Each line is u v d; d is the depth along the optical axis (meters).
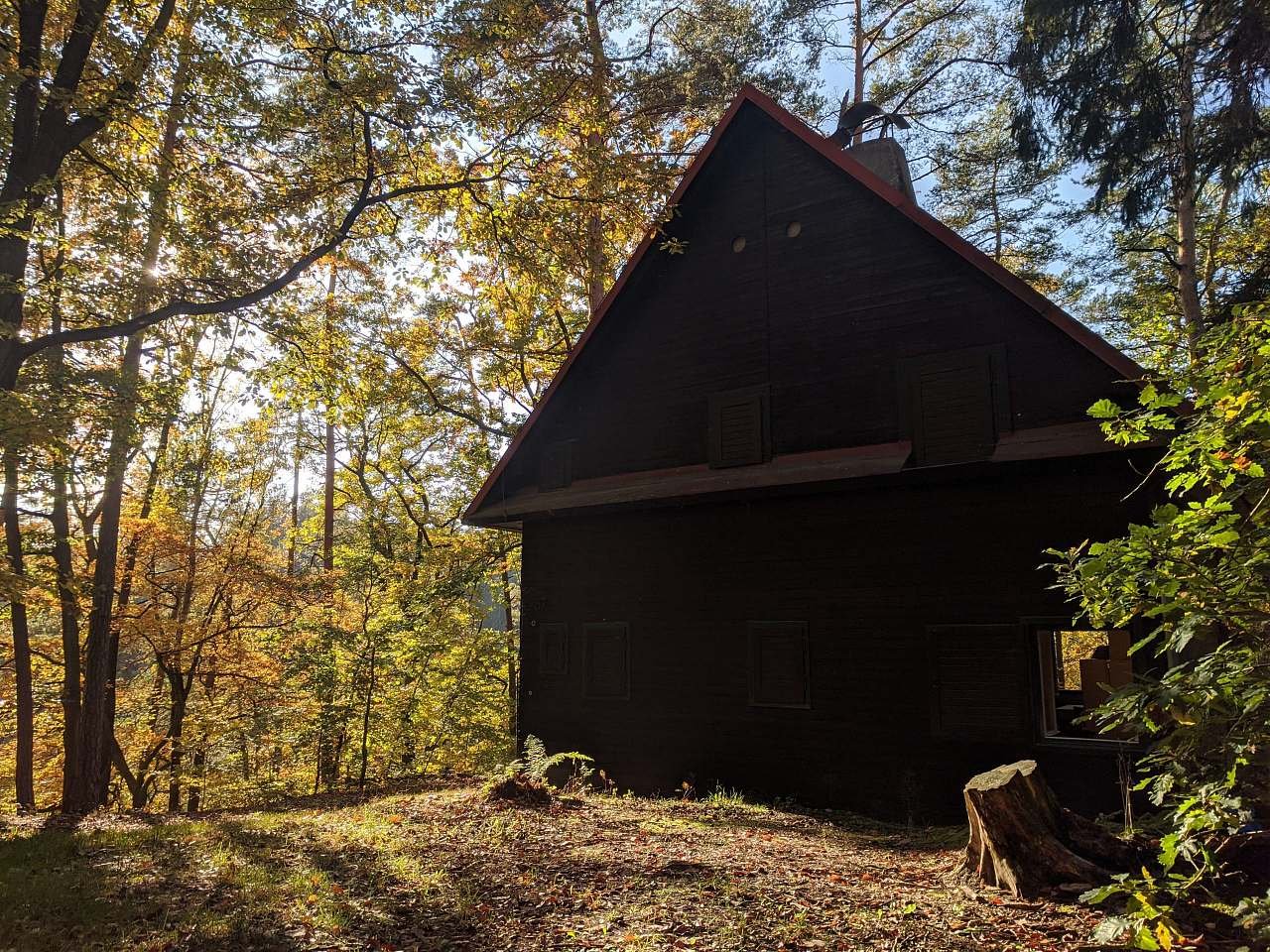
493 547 23.97
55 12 12.72
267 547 23.56
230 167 14.23
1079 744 9.59
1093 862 6.09
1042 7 16.09
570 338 24.95
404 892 6.51
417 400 24.73
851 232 12.25
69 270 12.45
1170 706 4.59
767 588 12.21
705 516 13.01
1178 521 4.45
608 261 17.25
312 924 5.81
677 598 13.09
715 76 20.86
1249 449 4.69
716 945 5.20
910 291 11.62
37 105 11.70
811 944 5.18
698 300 13.62
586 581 14.16
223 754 20.88
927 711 10.66
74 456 13.71
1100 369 10.06
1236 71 14.62
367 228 15.70
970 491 10.74
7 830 10.92
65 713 18.45
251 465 24.48
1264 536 4.47
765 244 13.07
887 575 11.20
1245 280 16.52
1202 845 4.56
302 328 15.06
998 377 10.72
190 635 20.28
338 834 8.80
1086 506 9.97
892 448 11.30
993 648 10.29
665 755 12.82
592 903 6.09
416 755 21.75
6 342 11.38
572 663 14.12
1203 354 5.75
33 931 5.70
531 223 15.23
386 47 13.49
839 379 12.02
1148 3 17.45
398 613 18.62
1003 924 5.38
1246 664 4.28
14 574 12.22
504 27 13.73
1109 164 16.66
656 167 15.95
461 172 15.30
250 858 7.84
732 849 7.78
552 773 13.91
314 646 19.58
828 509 11.82
